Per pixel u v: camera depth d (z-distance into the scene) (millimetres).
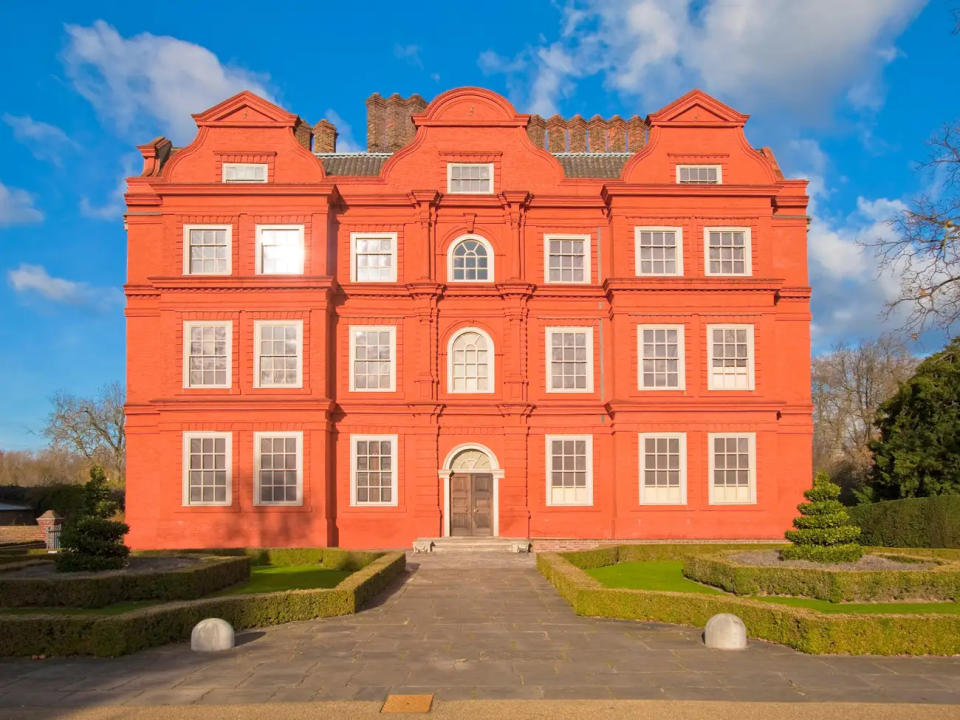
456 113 31891
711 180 31391
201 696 10289
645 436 29531
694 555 20062
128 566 18844
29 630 12523
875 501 31516
